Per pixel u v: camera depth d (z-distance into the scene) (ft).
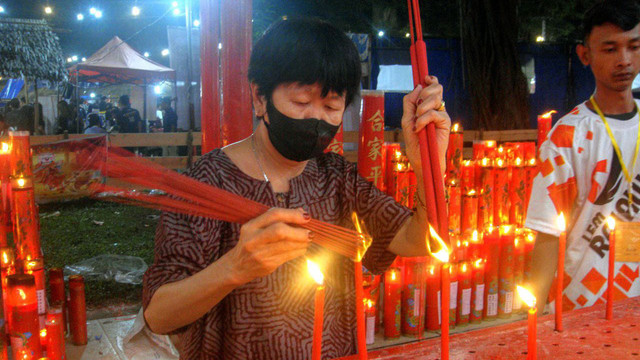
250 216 3.65
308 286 4.32
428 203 3.34
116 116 37.83
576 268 6.87
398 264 11.11
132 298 16.10
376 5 39.47
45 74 42.14
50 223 26.27
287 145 4.22
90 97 67.36
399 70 28.55
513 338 4.40
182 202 3.50
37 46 41.98
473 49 19.75
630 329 4.65
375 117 8.96
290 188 4.49
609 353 4.14
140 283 17.37
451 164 11.68
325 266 4.50
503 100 19.60
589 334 4.53
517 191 12.64
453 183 11.61
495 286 12.46
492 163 12.33
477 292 12.20
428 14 38.86
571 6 33.94
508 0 19.67
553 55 30.27
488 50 19.69
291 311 4.25
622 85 6.52
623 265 6.73
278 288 4.23
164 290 3.74
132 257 19.57
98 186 3.10
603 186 6.61
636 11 6.26
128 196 3.20
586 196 6.72
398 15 40.57
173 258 3.95
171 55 42.45
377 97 8.96
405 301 11.27
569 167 6.68
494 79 19.65
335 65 4.01
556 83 30.48
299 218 3.35
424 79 3.68
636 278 6.77
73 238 23.52
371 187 4.98
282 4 39.11
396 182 11.04
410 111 3.79
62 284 10.74
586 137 6.63
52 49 43.37
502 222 12.52
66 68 46.88
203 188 3.55
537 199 6.84
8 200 8.52
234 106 8.50
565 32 40.42
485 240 12.31
